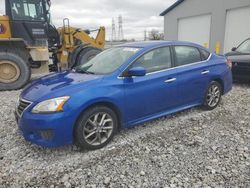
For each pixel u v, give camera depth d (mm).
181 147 3914
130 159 3602
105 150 3865
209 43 17000
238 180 3062
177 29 19406
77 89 3697
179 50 4938
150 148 3902
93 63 4738
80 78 4082
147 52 4461
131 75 4066
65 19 10734
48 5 9906
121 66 4168
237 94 7035
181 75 4789
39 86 4059
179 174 3221
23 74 8695
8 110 5883
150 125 4785
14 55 8500
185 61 4992
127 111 4137
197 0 17328
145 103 4332
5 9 8969
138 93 4195
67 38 10773
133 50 4516
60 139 3529
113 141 4141
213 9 16281
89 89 3740
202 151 3781
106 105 3932
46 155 3750
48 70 9719
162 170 3318
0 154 3809
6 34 8977
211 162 3469
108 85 3908
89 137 3820
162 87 4496
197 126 4727
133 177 3188
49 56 10430
